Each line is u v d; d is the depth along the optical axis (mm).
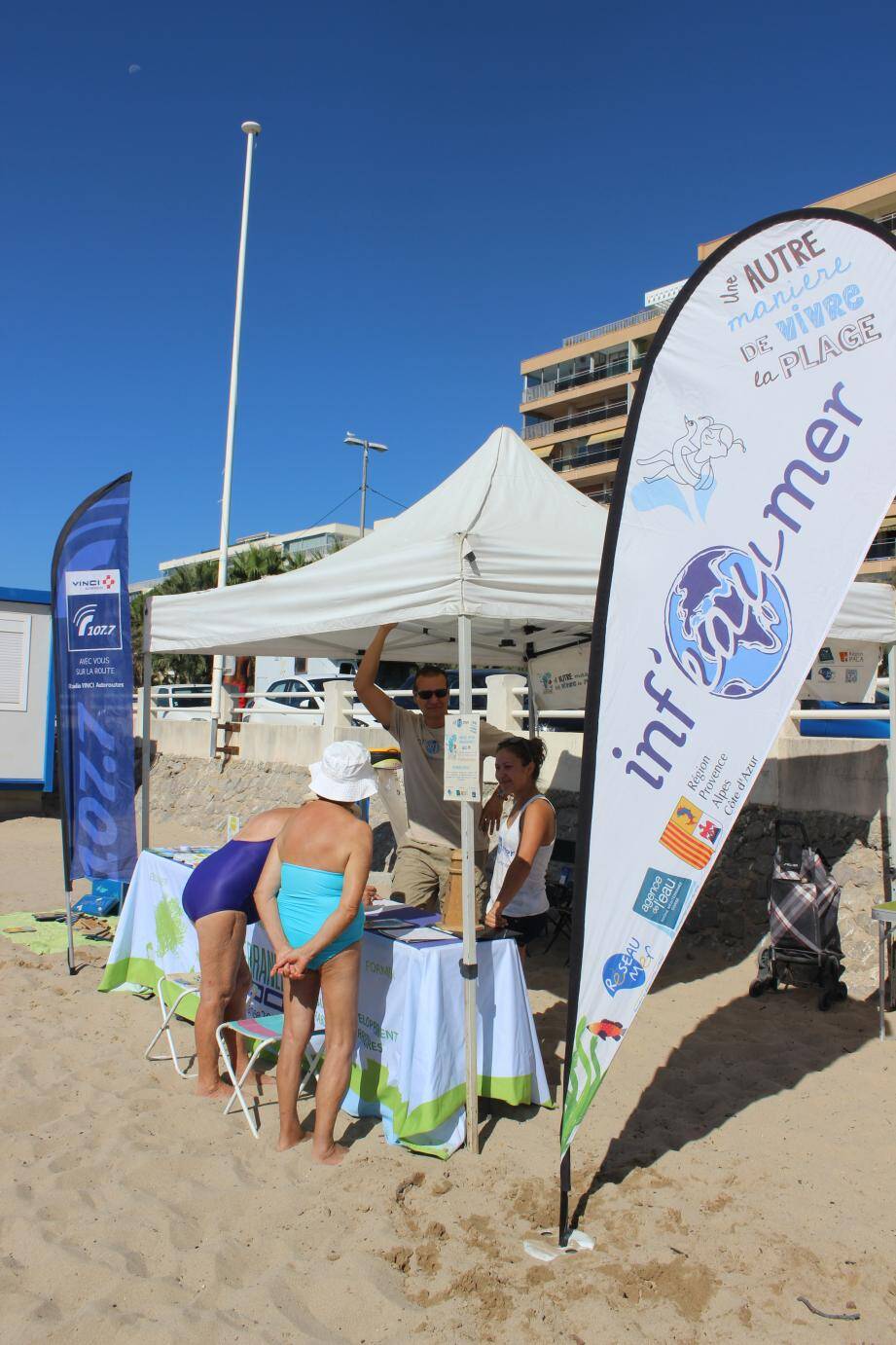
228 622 5430
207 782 14531
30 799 15438
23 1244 3182
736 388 3455
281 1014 4887
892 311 3256
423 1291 2996
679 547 3391
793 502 3350
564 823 8719
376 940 4215
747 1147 4027
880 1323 2877
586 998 3264
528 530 4773
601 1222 3406
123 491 6305
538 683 7258
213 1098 4402
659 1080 4762
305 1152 3859
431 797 5684
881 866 6492
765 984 6062
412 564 4215
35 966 6609
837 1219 3455
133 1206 3410
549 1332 2809
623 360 48531
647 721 3332
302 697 15125
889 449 3227
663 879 3322
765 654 3340
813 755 7129
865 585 5863
